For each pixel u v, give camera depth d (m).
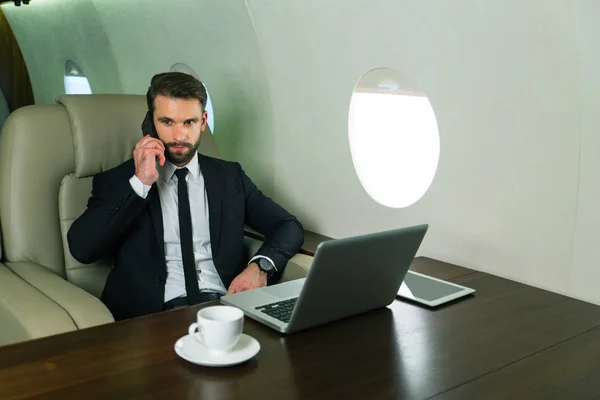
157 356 1.06
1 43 4.21
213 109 2.47
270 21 2.01
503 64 1.49
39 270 1.63
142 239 1.72
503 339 1.21
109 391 0.94
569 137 1.44
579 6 1.29
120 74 3.02
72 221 1.78
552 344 1.19
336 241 1.12
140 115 1.90
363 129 2.00
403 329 1.24
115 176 1.73
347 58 1.86
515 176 1.57
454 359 1.11
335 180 2.07
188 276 1.74
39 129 1.75
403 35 1.67
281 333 1.19
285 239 1.78
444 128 1.70
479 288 1.53
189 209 1.76
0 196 1.72
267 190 2.34
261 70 2.16
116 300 1.70
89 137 1.79
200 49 2.39
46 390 0.93
